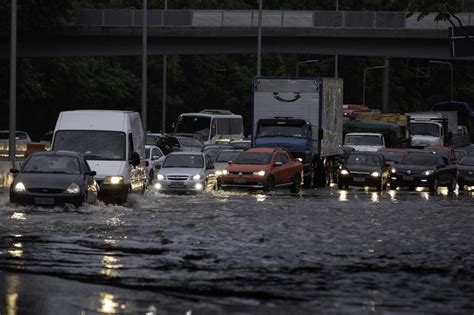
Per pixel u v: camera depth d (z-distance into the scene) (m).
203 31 137.38
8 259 35.72
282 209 60.88
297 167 85.00
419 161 95.81
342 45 139.25
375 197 77.56
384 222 52.84
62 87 157.12
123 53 140.75
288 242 42.09
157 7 186.38
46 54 141.50
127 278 31.86
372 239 43.94
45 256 36.59
